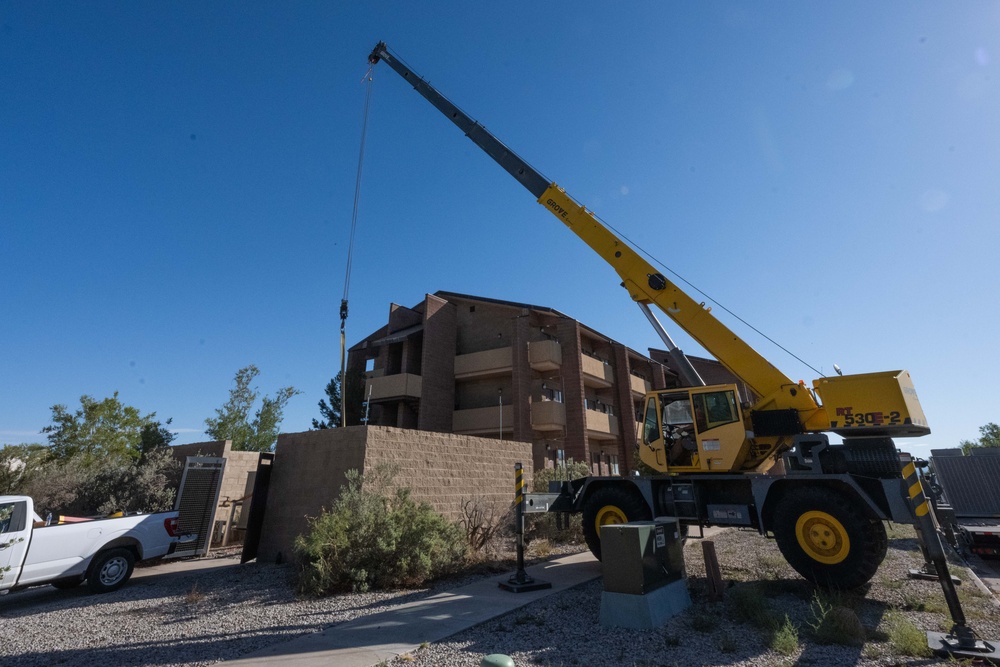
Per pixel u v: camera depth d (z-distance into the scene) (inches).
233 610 281.3
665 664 188.7
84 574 337.1
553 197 492.7
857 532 285.7
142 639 231.8
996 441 1348.4
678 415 392.5
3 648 223.0
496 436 1091.3
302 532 416.2
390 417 1151.6
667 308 427.5
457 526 389.1
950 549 455.2
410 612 261.4
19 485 471.5
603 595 242.7
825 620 222.2
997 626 229.0
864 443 317.4
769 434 356.8
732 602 263.7
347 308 445.1
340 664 188.9
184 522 483.8
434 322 1138.0
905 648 197.0
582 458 1005.8
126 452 797.9
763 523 327.9
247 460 605.3
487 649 206.1
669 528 274.5
